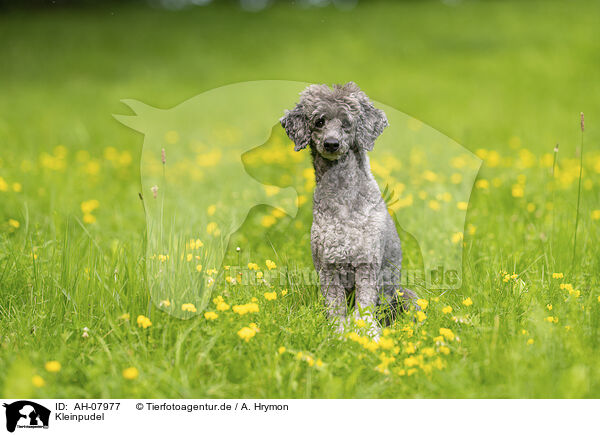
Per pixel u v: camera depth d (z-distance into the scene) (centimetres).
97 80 2998
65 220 946
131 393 502
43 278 675
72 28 4078
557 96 2375
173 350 548
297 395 511
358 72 3045
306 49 3625
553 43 3444
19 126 1852
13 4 4516
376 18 4316
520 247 845
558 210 973
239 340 554
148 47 3719
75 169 1331
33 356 532
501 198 1083
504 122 1916
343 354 544
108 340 582
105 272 686
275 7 4778
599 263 759
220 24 4288
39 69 3197
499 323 582
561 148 1530
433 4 4650
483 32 3806
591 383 502
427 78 2850
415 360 513
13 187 1080
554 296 656
